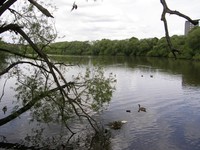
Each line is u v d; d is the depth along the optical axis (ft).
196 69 247.91
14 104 101.60
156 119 91.61
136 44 444.96
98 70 55.42
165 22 17.94
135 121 88.74
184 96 130.52
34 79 52.44
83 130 76.79
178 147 68.59
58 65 57.26
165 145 69.62
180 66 277.44
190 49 314.35
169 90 145.89
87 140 70.64
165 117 94.27
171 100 121.49
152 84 166.30
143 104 113.09
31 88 51.96
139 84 165.89
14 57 52.16
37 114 55.98
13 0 35.24
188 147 68.64
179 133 78.28
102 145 68.18
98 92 53.42
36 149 65.36
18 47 51.44
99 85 53.31
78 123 81.20
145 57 439.22
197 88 151.84
